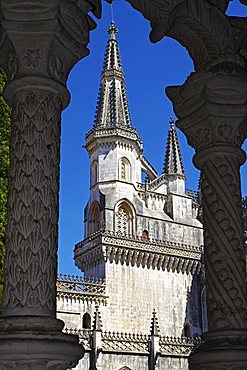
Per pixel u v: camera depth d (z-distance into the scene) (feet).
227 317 16.69
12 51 15.65
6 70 16.05
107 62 209.26
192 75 18.69
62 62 16.06
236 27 20.10
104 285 168.04
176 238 196.54
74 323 156.35
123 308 169.48
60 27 15.52
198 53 19.12
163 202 202.28
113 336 144.46
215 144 18.38
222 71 18.33
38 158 14.83
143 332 170.30
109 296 168.04
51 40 15.46
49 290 13.96
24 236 14.11
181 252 185.26
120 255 175.42
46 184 14.73
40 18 15.30
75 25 16.02
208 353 15.83
